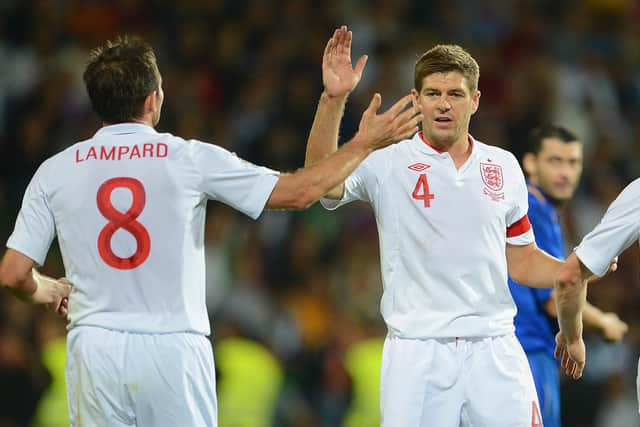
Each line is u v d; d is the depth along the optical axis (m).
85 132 47.75
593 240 19.11
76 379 18.50
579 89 54.59
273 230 44.84
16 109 48.59
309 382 38.91
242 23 53.22
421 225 19.42
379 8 54.91
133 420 18.47
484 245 19.41
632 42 58.12
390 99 51.03
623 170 51.47
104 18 52.69
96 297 18.41
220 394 35.91
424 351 19.27
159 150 18.50
